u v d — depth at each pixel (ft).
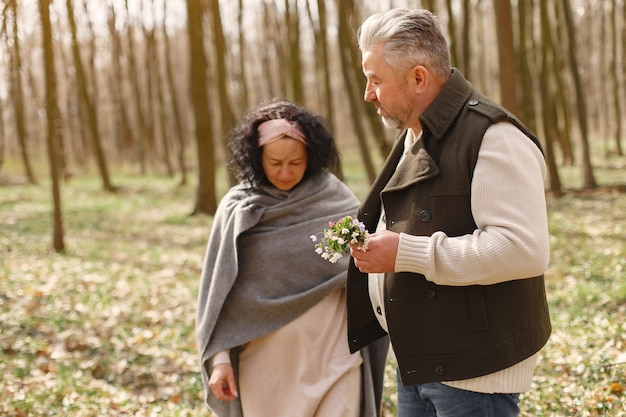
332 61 114.62
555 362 14.61
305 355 8.79
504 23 37.27
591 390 12.68
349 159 105.81
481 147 6.23
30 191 69.26
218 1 45.98
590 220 37.70
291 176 9.04
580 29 95.30
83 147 103.86
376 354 9.39
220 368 8.81
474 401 6.65
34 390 14.06
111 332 19.51
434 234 6.24
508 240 5.90
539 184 6.23
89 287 25.23
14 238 37.91
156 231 41.98
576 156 85.81
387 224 6.95
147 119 100.32
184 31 95.81
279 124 8.82
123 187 76.64
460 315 6.42
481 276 6.01
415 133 7.12
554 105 73.92
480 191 6.13
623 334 15.65
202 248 35.37
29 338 18.12
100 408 13.38
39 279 26.35
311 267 8.96
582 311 18.81
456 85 6.63
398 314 6.71
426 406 7.67
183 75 117.60
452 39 43.39
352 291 7.93
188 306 22.79
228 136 9.38
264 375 8.87
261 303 8.82
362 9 63.98
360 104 37.50
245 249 9.07
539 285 6.77
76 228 43.42
